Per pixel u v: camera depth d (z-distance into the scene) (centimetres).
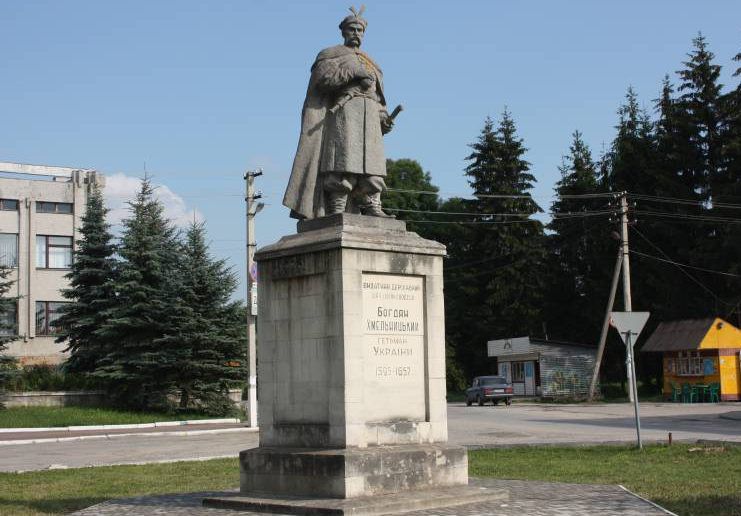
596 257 6681
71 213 6362
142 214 4409
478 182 7312
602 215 6512
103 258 4553
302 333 1333
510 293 7138
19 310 6081
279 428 1343
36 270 6178
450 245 7856
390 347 1336
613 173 6619
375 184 1459
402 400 1342
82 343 4528
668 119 6325
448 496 1234
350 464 1214
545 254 7188
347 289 1284
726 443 2177
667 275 6125
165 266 4356
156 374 4200
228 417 4288
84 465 2227
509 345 6219
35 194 6203
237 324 4341
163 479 1823
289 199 1441
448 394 7138
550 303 7312
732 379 4975
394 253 1348
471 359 7531
